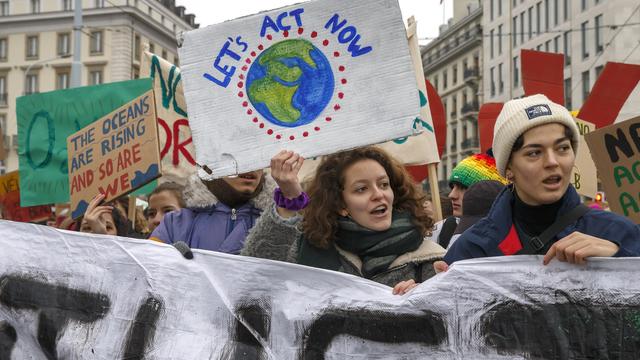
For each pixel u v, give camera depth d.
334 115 2.37
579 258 2.01
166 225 3.14
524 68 4.93
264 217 2.39
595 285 2.04
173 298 2.39
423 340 2.18
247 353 2.30
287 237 2.38
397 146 4.16
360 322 2.24
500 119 2.23
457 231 3.54
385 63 2.34
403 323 2.20
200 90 2.46
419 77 4.15
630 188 3.04
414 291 2.20
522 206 2.23
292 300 2.30
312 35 2.40
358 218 2.55
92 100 4.68
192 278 2.39
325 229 2.56
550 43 38.78
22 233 2.58
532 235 2.23
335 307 2.26
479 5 52.16
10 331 2.56
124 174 2.97
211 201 3.09
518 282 2.11
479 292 2.14
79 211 3.17
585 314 2.05
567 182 2.15
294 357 2.27
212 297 2.36
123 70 50.91
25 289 2.55
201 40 2.47
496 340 2.12
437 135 4.88
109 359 2.42
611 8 32.50
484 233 2.30
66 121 4.72
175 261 2.42
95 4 53.09
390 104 2.33
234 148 2.41
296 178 2.32
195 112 2.45
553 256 2.07
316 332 2.27
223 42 2.46
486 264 2.14
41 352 2.53
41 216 5.47
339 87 2.38
